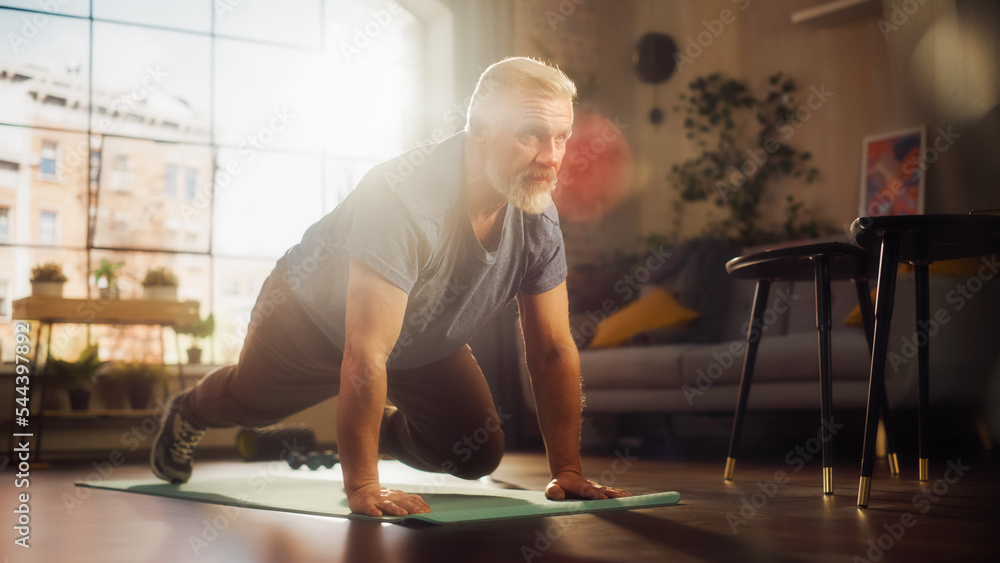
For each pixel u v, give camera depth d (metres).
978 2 3.91
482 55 5.09
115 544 1.14
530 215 1.55
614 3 5.67
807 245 1.75
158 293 4.14
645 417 4.98
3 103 4.21
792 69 4.98
